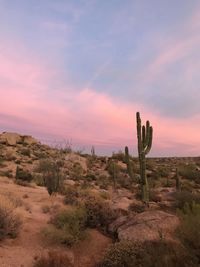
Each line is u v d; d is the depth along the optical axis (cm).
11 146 4972
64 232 1053
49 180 1923
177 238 878
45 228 1093
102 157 4878
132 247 864
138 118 1705
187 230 841
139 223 1045
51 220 1209
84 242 1055
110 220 1230
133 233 992
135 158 4869
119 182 3147
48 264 841
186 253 755
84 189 2211
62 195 1891
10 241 991
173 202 1700
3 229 988
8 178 2672
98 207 1266
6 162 3716
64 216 1164
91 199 1404
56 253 909
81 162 4138
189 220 883
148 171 4200
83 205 1306
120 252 856
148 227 1003
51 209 1413
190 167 4559
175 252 762
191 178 4059
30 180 2677
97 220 1210
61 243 1028
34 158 4234
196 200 1639
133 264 785
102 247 1037
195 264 716
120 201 1759
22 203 1444
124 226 1080
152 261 757
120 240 995
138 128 1698
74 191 1939
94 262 923
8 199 1338
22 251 933
